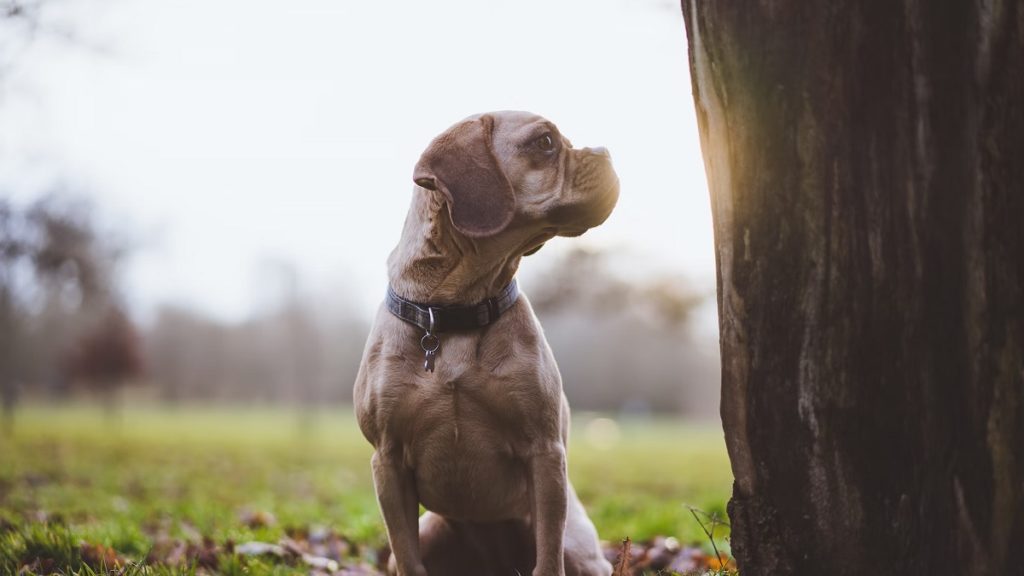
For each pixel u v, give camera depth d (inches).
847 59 89.5
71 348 1341.0
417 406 125.7
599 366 2463.1
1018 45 85.7
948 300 88.5
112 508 256.7
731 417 97.4
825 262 91.4
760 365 94.8
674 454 716.7
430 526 148.0
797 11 90.7
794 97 91.4
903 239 89.1
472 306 126.8
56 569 147.3
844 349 91.0
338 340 2162.9
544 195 125.0
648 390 2476.6
